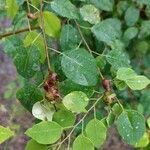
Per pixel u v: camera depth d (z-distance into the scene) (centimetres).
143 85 24
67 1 27
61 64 24
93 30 28
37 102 24
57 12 26
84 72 24
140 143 29
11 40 29
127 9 37
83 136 23
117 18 37
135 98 38
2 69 89
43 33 26
